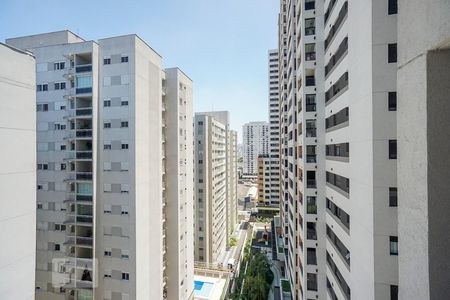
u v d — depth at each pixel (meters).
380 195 11.05
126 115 25.75
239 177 175.50
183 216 35.41
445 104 5.22
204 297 40.38
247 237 74.19
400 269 6.54
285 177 42.69
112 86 26.11
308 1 22.14
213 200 58.75
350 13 14.30
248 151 187.12
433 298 5.17
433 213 5.23
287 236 41.25
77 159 26.17
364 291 12.31
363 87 12.29
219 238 64.25
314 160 21.84
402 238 6.44
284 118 42.84
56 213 27.12
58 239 27.03
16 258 10.64
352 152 14.16
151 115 28.67
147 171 27.75
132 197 25.55
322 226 21.45
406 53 6.23
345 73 15.98
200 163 57.41
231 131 81.88
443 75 5.22
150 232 28.23
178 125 33.47
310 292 21.89
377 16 11.10
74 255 26.52
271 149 93.94
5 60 10.16
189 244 37.59
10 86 10.37
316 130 21.66
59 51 26.80
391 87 10.90
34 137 11.45
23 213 10.93
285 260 42.69
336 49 17.98
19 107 10.76
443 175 5.24
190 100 38.12
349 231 15.05
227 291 43.47
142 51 26.84
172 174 33.38
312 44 22.06
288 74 35.03
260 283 38.38
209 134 57.91
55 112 27.17
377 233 11.08
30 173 11.25
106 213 26.20
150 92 28.48
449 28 4.57
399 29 6.64
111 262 26.02
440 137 5.24
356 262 13.51
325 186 21.39
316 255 21.73
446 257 5.18
